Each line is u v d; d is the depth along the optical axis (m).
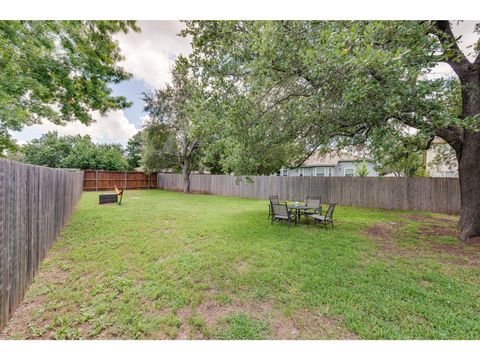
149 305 2.57
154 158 17.72
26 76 5.14
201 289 2.93
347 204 11.46
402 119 4.02
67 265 3.60
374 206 10.71
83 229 5.81
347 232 5.89
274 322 2.32
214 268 3.54
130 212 8.44
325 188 12.10
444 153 10.02
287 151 7.39
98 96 6.55
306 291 2.88
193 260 3.85
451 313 2.41
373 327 2.22
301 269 3.52
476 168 5.25
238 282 3.10
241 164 5.59
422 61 3.10
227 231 5.78
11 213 2.34
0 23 4.27
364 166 16.69
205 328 2.23
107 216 7.57
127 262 3.74
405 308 2.51
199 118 4.89
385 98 3.23
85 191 17.22
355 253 4.24
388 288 2.94
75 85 6.12
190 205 10.67
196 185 18.11
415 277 3.29
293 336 2.15
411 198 9.88
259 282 3.10
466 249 4.56
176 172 21.80
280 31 3.24
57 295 2.75
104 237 5.14
